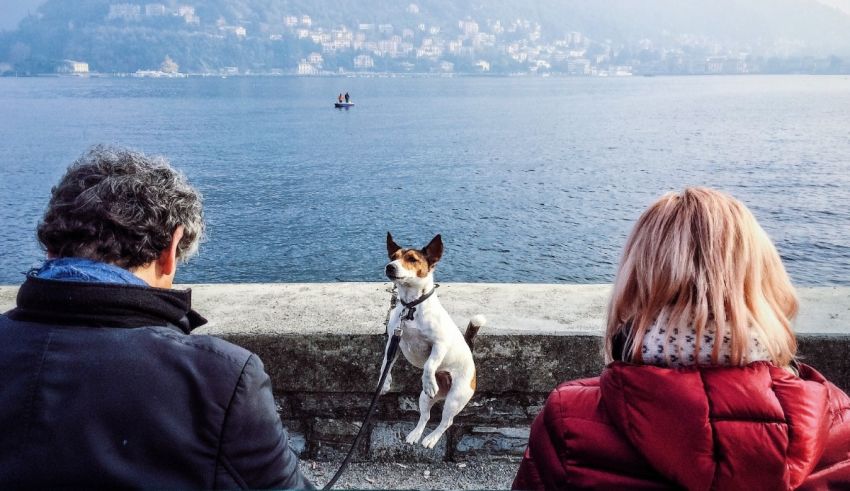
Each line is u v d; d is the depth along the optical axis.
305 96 194.50
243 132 84.81
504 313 3.50
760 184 47.09
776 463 1.42
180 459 1.44
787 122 95.62
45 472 1.39
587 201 42.00
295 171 54.19
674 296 1.59
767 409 1.45
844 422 1.60
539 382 3.31
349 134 83.00
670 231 1.62
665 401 1.47
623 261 1.71
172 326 1.62
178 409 1.46
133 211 1.59
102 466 1.40
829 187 45.25
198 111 126.25
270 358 3.28
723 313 1.54
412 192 44.88
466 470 3.33
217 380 1.49
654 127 90.75
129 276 1.59
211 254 29.70
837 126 88.31
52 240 1.58
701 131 84.31
